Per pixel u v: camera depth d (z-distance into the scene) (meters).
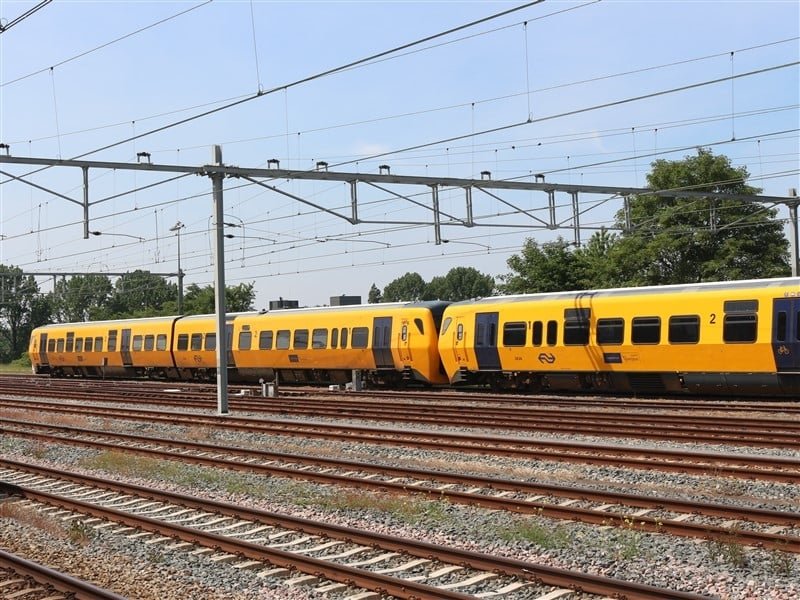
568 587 8.34
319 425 21.20
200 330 41.41
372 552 9.95
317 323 35.59
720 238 45.56
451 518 11.65
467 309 30.61
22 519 12.64
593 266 46.06
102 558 10.36
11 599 8.76
